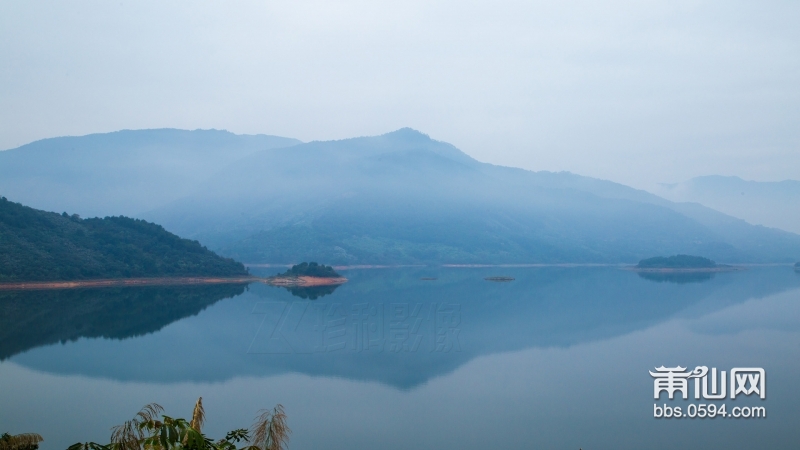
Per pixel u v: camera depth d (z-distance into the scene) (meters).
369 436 34.22
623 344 63.16
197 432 15.73
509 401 41.44
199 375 49.00
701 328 74.31
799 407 39.53
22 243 129.38
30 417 37.88
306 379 47.94
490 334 69.31
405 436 34.41
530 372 50.03
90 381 47.00
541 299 112.56
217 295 114.75
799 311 91.94
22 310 89.19
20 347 61.53
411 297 112.50
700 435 34.94
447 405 40.56
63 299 103.88
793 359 54.56
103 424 36.62
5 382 46.81
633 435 34.62
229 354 57.19
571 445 33.25
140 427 16.23
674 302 107.00
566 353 58.25
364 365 52.69
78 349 60.19
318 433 34.94
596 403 41.00
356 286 144.25
